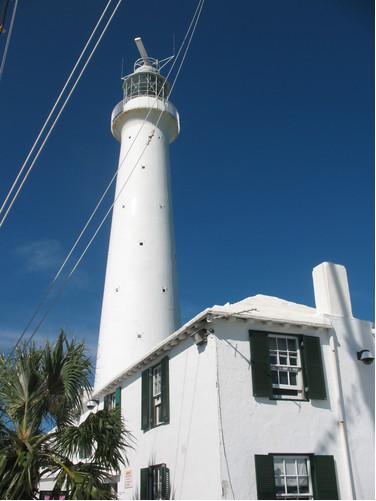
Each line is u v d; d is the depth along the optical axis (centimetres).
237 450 1180
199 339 1312
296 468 1237
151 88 3422
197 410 1295
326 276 1511
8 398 1101
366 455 1317
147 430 1581
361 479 1280
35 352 1155
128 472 1664
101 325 2823
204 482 1204
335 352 1407
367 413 1372
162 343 1503
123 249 2875
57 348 1149
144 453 1571
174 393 1434
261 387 1265
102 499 948
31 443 1048
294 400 1298
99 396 2152
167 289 2806
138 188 3017
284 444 1233
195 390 1321
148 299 2725
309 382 1328
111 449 1086
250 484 1157
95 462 1081
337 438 1306
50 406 1114
